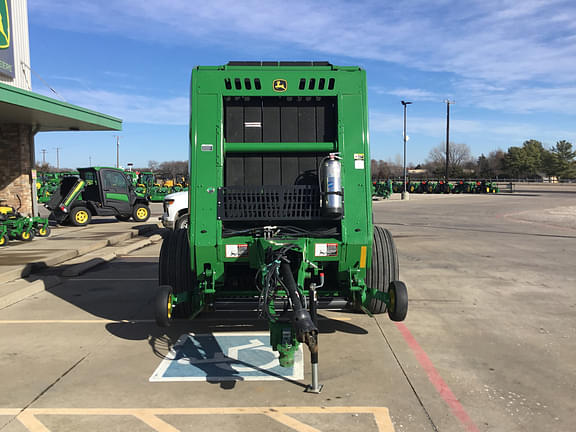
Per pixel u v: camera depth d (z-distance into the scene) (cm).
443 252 1279
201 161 520
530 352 536
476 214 2648
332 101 555
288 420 381
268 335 599
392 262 610
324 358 516
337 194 507
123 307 736
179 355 529
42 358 520
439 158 12656
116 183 2127
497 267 1062
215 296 555
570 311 706
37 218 1508
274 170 557
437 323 645
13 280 908
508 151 12050
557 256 1216
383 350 541
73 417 388
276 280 453
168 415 391
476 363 502
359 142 530
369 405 406
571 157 12450
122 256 1261
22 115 1582
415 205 3519
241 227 545
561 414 393
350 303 559
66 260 1153
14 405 409
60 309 724
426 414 391
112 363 505
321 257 523
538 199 4284
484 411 397
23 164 1788
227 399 419
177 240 616
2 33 1588
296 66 541
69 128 1956
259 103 554
